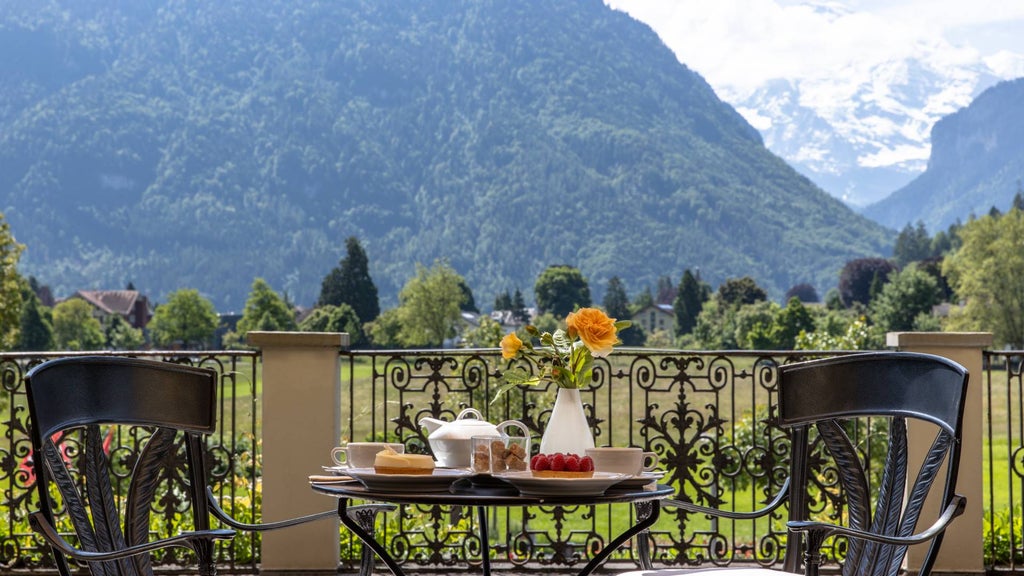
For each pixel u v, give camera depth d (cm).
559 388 279
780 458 421
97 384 233
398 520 475
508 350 280
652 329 10344
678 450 419
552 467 230
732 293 9081
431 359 418
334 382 410
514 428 424
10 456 421
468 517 436
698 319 9056
